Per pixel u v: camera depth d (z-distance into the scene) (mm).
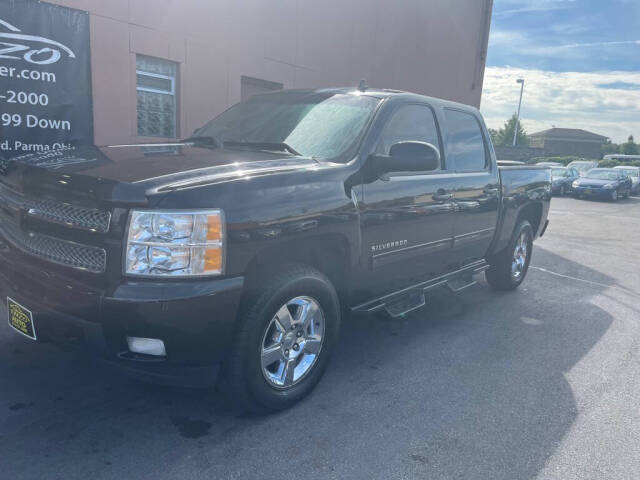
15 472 2439
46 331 2695
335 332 3375
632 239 11547
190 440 2803
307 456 2738
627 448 3021
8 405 3000
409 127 4027
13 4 6324
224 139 3939
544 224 6527
